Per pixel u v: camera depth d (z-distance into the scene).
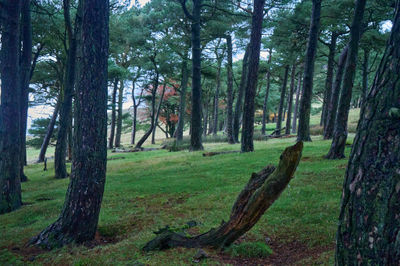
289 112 32.62
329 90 27.89
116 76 30.84
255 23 17.67
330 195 7.58
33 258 5.28
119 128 39.38
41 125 38.97
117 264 4.27
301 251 4.60
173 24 31.97
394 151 1.74
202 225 6.33
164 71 36.19
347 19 23.42
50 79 29.81
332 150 12.92
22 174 17.31
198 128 23.12
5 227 8.05
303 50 29.05
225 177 11.55
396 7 1.99
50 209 9.34
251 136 18.14
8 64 10.49
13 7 10.34
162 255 4.41
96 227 6.64
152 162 18.92
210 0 27.06
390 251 1.69
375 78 2.00
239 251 4.46
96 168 6.52
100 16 6.47
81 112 6.49
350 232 1.93
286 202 7.30
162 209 8.27
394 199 1.71
